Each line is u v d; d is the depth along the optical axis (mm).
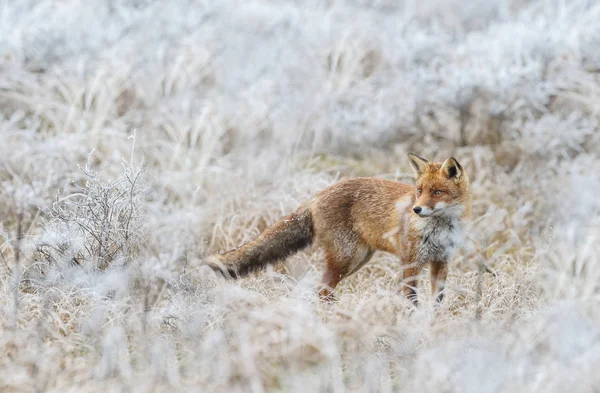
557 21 17469
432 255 9711
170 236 10797
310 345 7359
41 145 12977
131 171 10562
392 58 17094
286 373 6992
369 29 18047
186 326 7895
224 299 8367
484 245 10523
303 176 13102
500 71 15109
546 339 7609
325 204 10242
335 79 16453
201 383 6660
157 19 18047
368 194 10102
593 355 6980
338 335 7621
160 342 7332
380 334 7594
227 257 9867
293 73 16594
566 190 12445
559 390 6531
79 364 7012
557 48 15977
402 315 8516
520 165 13781
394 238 9781
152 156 13922
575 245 10547
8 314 7992
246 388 6691
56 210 9742
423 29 18812
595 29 16656
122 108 15617
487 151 14305
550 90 14969
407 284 9516
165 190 12875
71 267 9062
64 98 15539
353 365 7098
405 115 15219
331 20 18625
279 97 15859
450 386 6676
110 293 8719
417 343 7660
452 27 19078
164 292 9305
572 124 14289
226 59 16844
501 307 8914
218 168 13289
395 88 15766
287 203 12258
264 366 7031
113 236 9375
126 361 6980
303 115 15297
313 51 17188
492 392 6484
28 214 11133
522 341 7398
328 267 10266
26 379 6543
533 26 17125
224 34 17828
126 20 17719
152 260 9344
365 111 15453
